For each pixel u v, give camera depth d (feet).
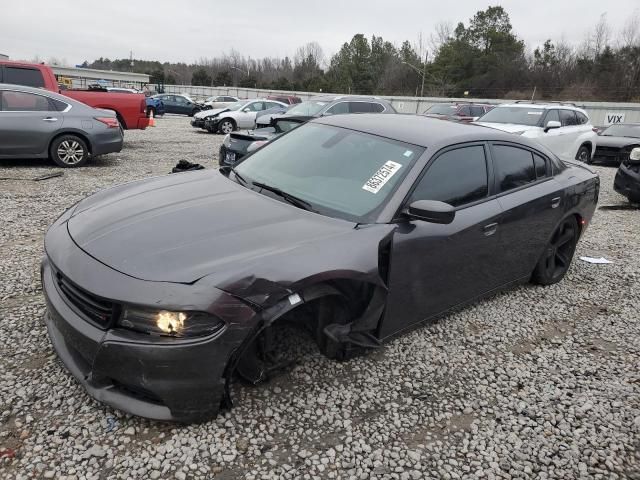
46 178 26.71
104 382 7.90
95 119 30.96
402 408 9.34
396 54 278.26
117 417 8.25
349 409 9.12
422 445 8.49
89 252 8.22
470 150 12.01
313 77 292.40
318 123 13.28
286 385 9.50
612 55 202.90
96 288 7.52
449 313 12.07
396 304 10.19
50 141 29.55
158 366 7.36
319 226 9.38
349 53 282.77
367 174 10.78
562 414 9.66
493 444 8.69
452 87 229.86
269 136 25.54
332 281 8.96
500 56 229.04
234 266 7.84
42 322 10.96
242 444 7.99
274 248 8.46
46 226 18.20
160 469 7.39
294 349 10.23
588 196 15.78
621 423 9.53
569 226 15.61
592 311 14.43
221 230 8.84
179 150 42.57
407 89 253.65
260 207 9.95
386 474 7.78
